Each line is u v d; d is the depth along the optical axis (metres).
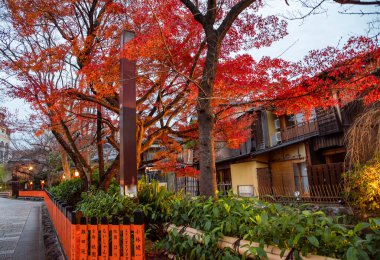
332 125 13.45
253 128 20.88
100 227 4.87
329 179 12.66
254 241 3.69
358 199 8.82
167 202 7.27
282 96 6.92
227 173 23.14
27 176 45.84
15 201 33.78
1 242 10.02
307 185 15.48
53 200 11.68
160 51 7.63
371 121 8.74
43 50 10.52
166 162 13.19
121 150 7.88
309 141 15.12
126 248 4.60
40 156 33.78
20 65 9.92
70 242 5.36
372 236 2.81
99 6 10.86
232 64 7.79
